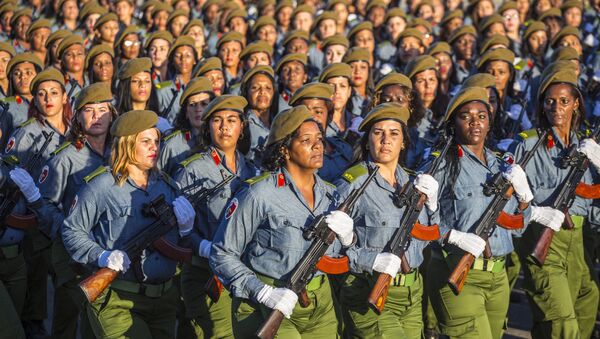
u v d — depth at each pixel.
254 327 13.58
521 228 16.38
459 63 31.64
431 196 15.01
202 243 16.20
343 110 22.38
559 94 17.75
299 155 13.46
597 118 23.14
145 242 14.31
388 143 14.76
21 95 23.34
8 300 15.76
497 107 21.03
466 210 15.98
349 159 19.11
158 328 15.07
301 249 13.44
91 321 14.62
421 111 20.78
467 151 16.27
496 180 15.99
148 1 40.22
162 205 14.50
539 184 17.80
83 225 14.37
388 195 14.76
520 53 34.19
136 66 22.08
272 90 21.45
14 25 35.84
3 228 16.72
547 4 41.34
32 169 19.23
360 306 14.86
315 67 31.81
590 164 18.03
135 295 14.51
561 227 17.52
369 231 14.66
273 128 13.59
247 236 13.50
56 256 17.12
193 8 46.69
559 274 17.56
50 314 22.03
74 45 27.20
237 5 40.22
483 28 33.97
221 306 16.52
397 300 14.90
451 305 16.03
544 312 17.55
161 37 29.45
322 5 46.66
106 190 14.33
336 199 14.20
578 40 31.75
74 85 26.59
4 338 15.59
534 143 17.86
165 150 18.81
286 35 33.09
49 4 41.47
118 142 14.37
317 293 13.82
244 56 29.42
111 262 13.76
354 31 33.62
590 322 18.69
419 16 43.91
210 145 17.25
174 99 24.88
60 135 19.80
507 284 16.47
